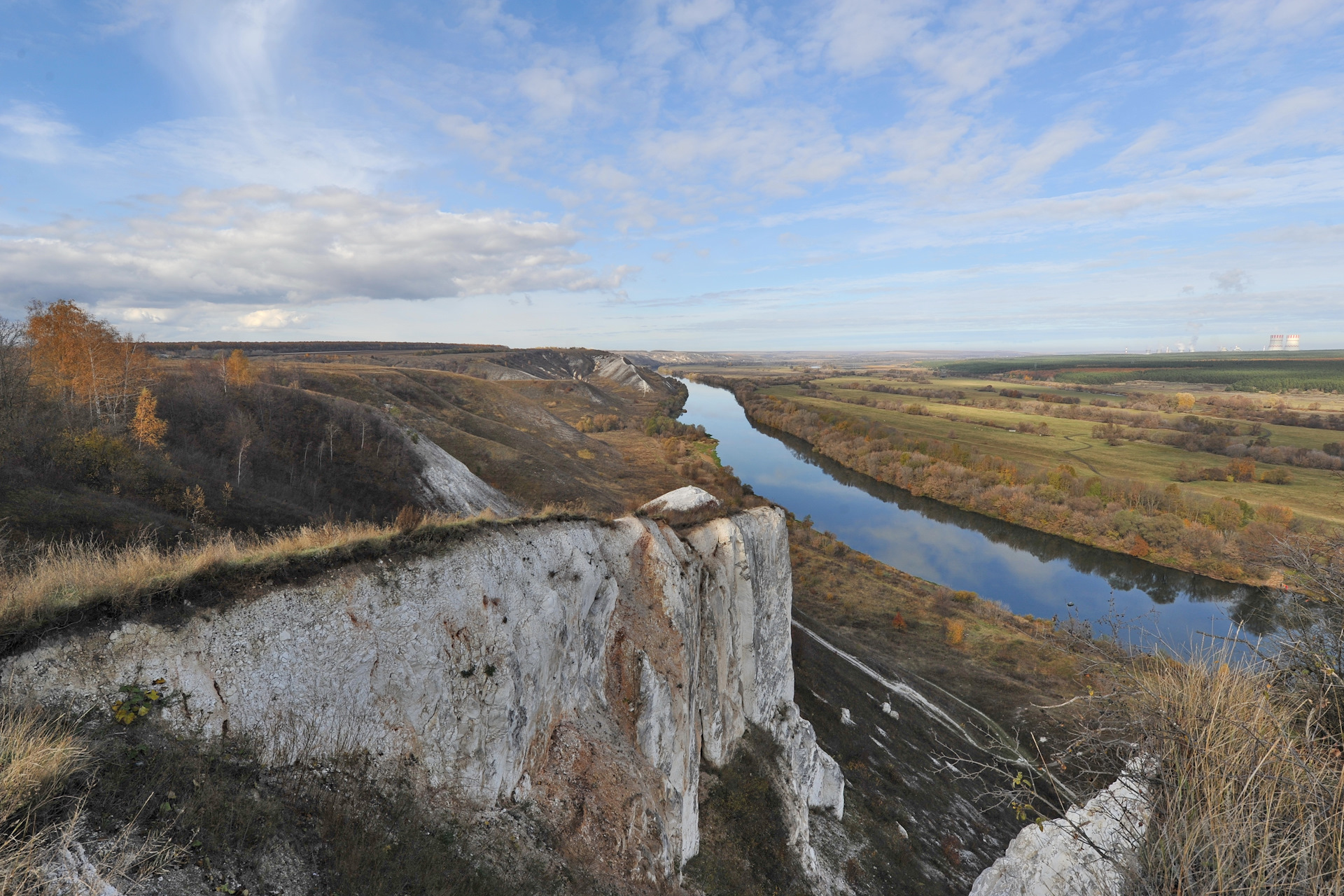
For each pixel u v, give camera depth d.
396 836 9.48
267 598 9.94
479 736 11.69
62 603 8.25
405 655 11.23
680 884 13.84
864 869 20.70
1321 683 4.98
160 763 7.55
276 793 8.56
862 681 34.38
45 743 6.59
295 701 9.55
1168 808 4.70
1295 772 4.45
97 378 34.44
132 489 27.00
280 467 41.38
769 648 23.98
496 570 13.34
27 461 24.30
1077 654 5.72
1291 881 4.07
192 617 9.08
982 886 16.48
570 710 14.41
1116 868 4.81
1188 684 4.94
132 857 6.34
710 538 22.17
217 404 43.88
